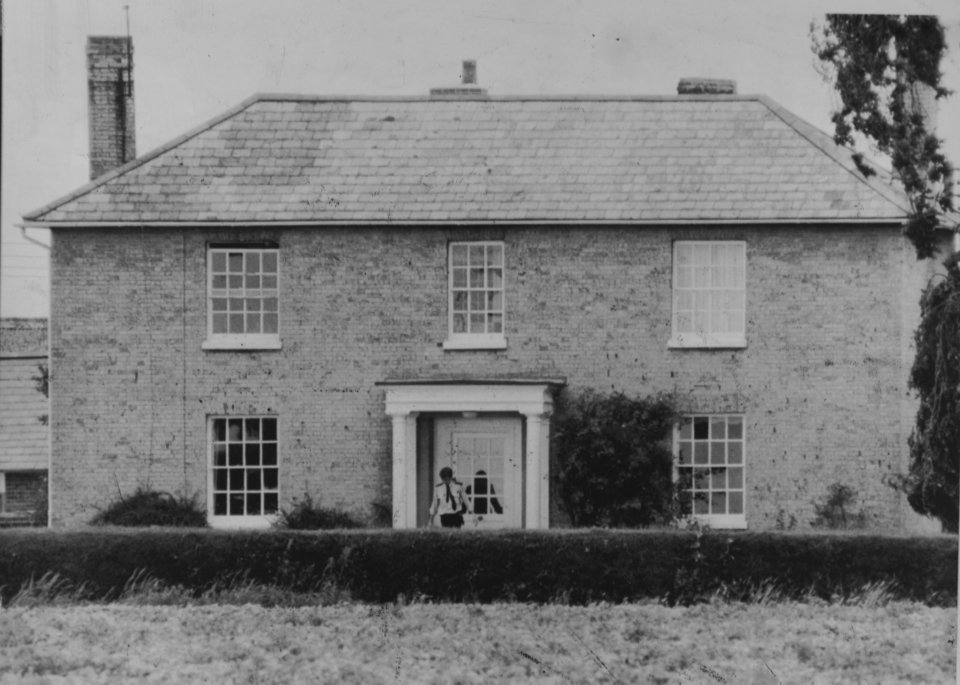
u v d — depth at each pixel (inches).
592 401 1024.2
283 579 819.4
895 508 1024.9
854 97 1047.0
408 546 816.3
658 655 648.4
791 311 1042.7
